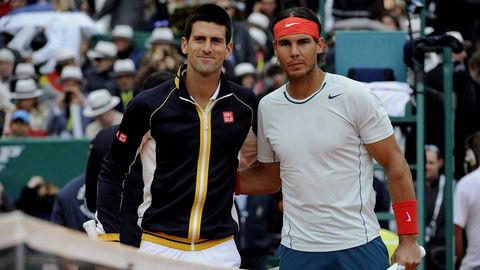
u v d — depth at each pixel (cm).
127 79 3497
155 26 3819
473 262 2428
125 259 1223
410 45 2262
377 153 1570
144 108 1556
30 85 3459
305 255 1579
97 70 3612
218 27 1550
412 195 1580
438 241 2552
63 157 3091
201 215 1574
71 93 3447
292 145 1570
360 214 1570
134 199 1670
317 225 1570
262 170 1664
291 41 1551
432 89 2517
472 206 2436
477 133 2492
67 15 3944
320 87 1570
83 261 1147
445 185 2330
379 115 1556
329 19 3484
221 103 1577
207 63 1543
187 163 1564
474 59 2955
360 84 1570
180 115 1557
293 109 1575
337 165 1559
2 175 3064
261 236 2778
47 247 1052
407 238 1577
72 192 2245
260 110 1605
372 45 2359
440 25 3030
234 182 1608
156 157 1574
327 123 1557
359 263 1562
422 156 2242
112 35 3853
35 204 3039
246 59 3681
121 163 1603
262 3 3966
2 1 4128
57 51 3775
